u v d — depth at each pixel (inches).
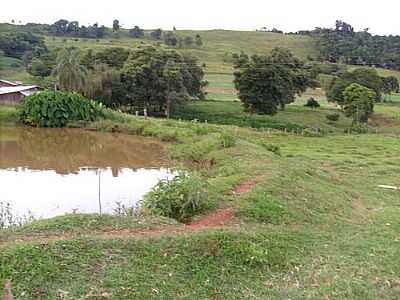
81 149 1139.9
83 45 3892.7
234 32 5349.4
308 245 433.4
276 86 2143.2
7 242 378.9
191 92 2406.5
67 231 411.5
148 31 5369.1
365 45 4552.2
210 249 389.7
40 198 697.6
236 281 358.3
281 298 335.9
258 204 526.3
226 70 3560.5
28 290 312.5
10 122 1462.8
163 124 1398.9
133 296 319.3
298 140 1422.2
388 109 2508.6
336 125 2129.7
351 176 856.3
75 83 1987.0
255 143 1071.0
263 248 401.7
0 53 3501.5
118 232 416.8
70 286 321.1
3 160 1002.1
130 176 860.6
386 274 379.9
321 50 4419.3
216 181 629.3
